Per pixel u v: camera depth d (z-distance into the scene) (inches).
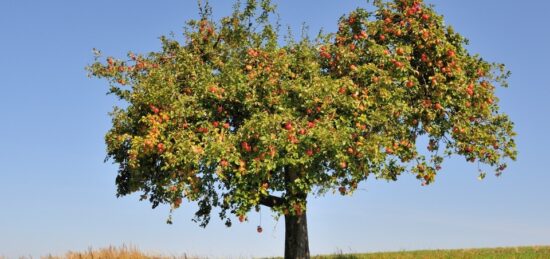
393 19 805.9
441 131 795.4
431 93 770.2
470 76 813.2
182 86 780.0
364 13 808.3
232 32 837.2
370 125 703.7
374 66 727.7
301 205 724.7
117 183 869.8
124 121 772.0
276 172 717.3
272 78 727.7
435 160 803.4
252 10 832.3
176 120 716.7
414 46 782.5
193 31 844.0
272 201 788.0
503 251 970.7
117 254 946.1
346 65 762.8
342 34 810.8
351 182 720.3
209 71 769.6
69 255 928.3
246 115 756.6
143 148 705.0
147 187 839.1
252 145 693.9
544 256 900.6
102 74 810.8
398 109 724.0
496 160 792.3
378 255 953.5
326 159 705.0
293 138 654.5
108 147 779.4
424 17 782.5
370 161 705.6
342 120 697.6
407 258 908.0
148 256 952.3
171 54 839.1
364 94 719.7
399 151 749.9
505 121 815.1
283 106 709.3
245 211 688.4
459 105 774.5
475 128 799.1
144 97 733.9
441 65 776.9
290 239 819.4
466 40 808.3
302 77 753.0
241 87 723.4
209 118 743.1
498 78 815.1
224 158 670.5
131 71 815.1
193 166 709.3
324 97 697.6
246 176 679.7
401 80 740.0
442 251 986.1
